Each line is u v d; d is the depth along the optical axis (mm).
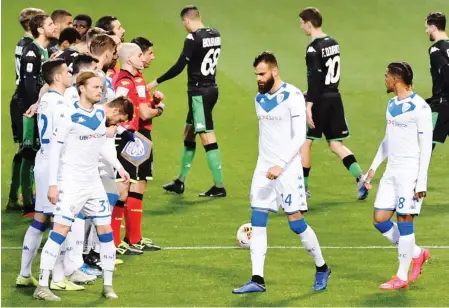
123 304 27359
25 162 38312
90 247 31516
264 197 28328
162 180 45344
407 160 28812
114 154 29875
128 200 33562
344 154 41875
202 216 39188
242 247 34250
